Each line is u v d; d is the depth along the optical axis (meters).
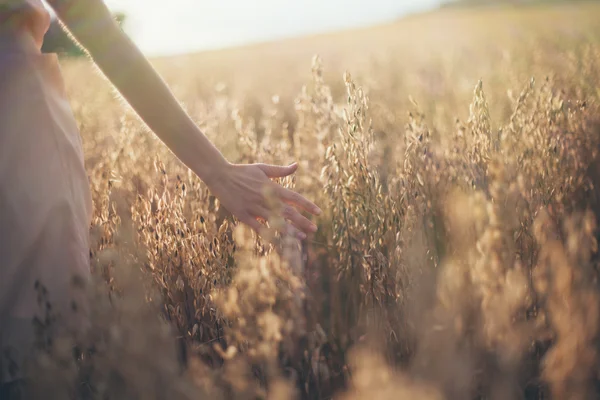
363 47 12.92
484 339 0.89
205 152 1.16
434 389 0.73
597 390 0.94
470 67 4.61
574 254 0.96
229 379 0.94
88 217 1.23
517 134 1.54
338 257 1.53
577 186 1.59
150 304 1.16
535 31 8.09
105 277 1.25
